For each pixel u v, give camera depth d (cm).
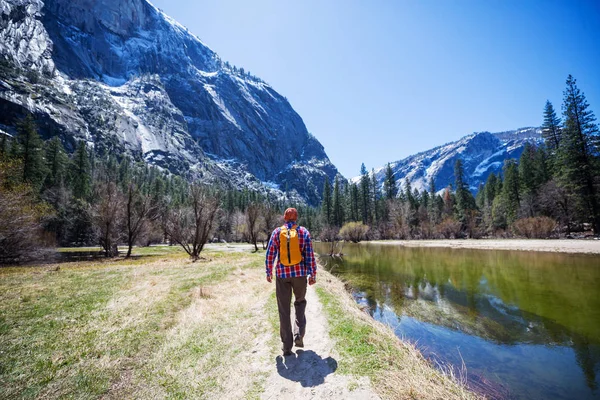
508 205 5228
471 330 824
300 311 412
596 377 548
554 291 1231
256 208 3612
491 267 1967
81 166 5041
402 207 6588
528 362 617
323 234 6712
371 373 340
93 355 412
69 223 4050
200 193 2345
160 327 536
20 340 462
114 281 1067
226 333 500
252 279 1125
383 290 1354
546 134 4659
